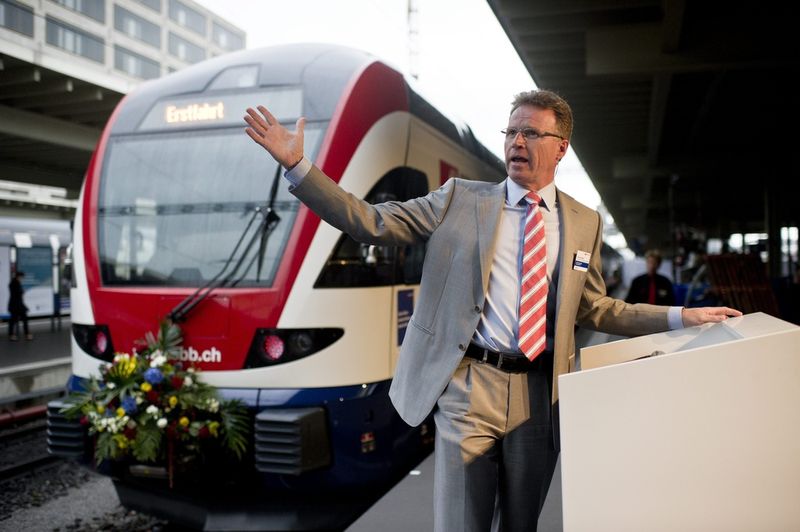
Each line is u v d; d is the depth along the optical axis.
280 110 4.58
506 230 2.07
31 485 5.44
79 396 4.11
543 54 10.20
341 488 4.13
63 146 12.17
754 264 10.83
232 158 4.60
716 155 17.61
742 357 1.57
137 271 4.56
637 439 1.61
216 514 4.18
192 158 4.70
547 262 2.07
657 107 11.55
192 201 4.57
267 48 5.07
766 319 1.88
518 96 2.12
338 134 4.38
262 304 4.16
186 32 38.69
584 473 1.63
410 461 4.72
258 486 4.12
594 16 8.91
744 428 1.58
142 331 4.37
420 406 2.02
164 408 3.98
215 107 4.79
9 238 19.31
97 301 4.55
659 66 9.03
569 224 2.10
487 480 2.01
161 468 3.99
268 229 4.34
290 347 4.12
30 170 14.98
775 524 1.57
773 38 8.74
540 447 2.06
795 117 13.92
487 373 2.03
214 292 4.24
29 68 9.52
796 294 11.43
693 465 1.59
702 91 11.96
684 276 21.12
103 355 4.50
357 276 4.33
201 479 4.09
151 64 34.88
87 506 4.93
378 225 2.01
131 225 4.68
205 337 4.22
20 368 8.49
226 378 4.16
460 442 1.98
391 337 4.53
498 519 2.22
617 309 2.23
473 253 2.03
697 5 8.63
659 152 17.86
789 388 1.57
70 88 10.05
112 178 4.86
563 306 2.05
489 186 2.13
